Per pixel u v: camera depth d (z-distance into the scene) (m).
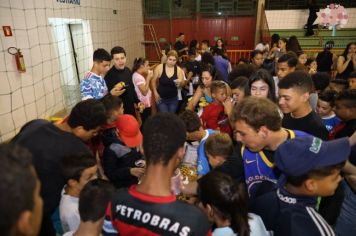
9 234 0.49
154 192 0.77
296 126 1.58
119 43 7.12
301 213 0.93
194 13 9.24
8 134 3.38
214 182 1.00
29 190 0.51
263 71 1.85
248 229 0.97
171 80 3.85
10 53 3.38
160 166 0.78
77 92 4.93
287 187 0.98
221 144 1.48
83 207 1.05
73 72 5.17
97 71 2.64
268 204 1.04
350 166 1.25
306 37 9.02
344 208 1.29
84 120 1.30
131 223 0.77
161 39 9.49
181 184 1.48
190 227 0.73
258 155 1.22
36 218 0.55
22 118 3.63
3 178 0.48
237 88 2.08
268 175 1.22
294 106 1.53
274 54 4.83
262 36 8.89
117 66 2.99
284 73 2.58
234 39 9.40
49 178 1.20
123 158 1.88
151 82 3.96
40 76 4.03
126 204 0.79
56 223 1.60
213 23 9.31
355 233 1.28
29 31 3.74
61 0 4.45
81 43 5.36
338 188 1.26
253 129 1.09
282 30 9.41
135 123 1.81
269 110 1.08
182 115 1.82
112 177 1.81
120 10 7.13
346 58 4.61
